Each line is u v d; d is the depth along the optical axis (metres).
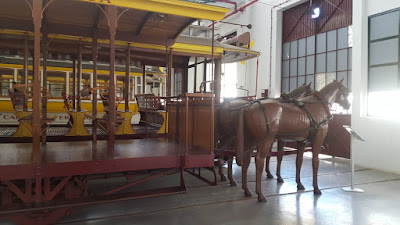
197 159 4.17
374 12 7.96
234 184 5.89
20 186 3.66
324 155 9.94
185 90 9.65
